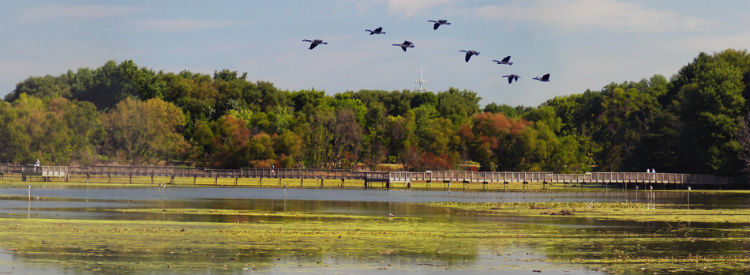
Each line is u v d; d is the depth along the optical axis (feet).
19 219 181.78
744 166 398.21
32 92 487.61
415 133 510.17
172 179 418.72
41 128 432.25
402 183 474.90
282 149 460.55
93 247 135.23
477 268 120.06
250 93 570.05
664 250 139.33
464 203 274.16
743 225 186.50
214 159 468.75
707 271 118.11
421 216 210.79
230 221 186.80
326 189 393.91
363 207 248.32
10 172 396.37
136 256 126.82
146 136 458.09
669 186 433.48
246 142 457.27
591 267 121.39
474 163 504.84
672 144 431.43
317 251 134.00
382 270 117.60
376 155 500.74
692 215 216.74
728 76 414.82
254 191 358.84
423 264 122.93
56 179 426.51
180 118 480.23
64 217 190.49
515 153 479.82
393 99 639.76
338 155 496.23
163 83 546.26
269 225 176.45
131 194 309.01
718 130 401.49
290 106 582.76
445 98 640.99
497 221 195.21
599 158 524.93
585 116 595.06
